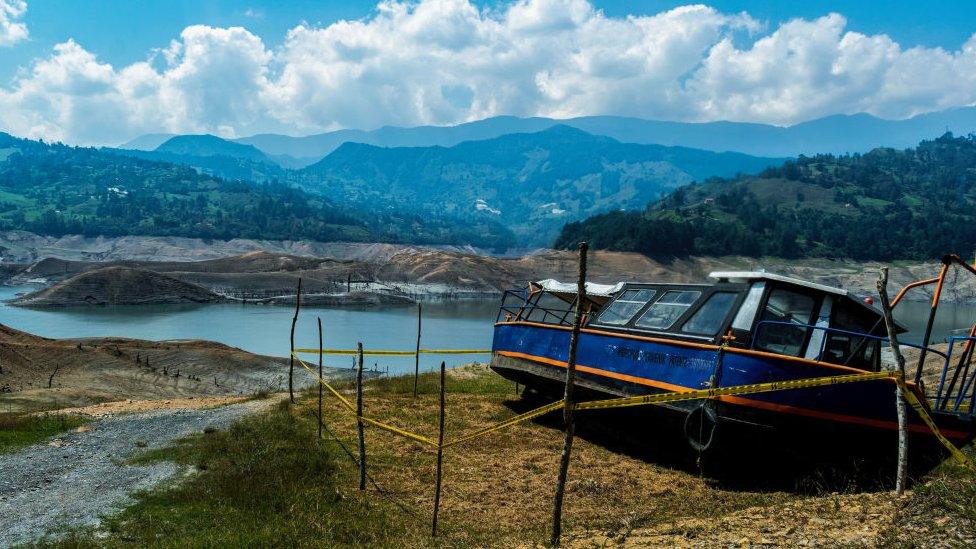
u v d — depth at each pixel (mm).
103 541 9617
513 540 9680
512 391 21234
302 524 10266
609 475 12867
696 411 12383
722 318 13000
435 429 16344
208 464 13367
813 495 11039
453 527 10469
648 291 15344
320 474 12766
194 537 9617
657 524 9883
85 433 16719
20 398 40250
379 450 14523
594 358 15094
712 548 8258
